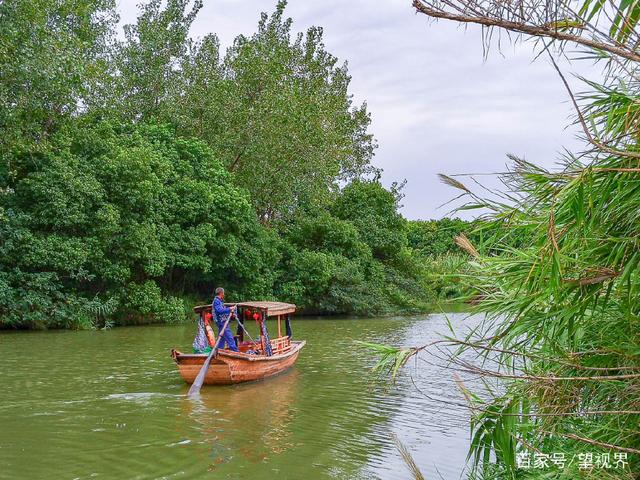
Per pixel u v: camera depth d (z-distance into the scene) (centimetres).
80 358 1531
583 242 356
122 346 1750
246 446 829
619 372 405
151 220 2348
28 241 2034
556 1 267
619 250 332
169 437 864
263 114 2991
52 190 2044
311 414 1005
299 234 3372
